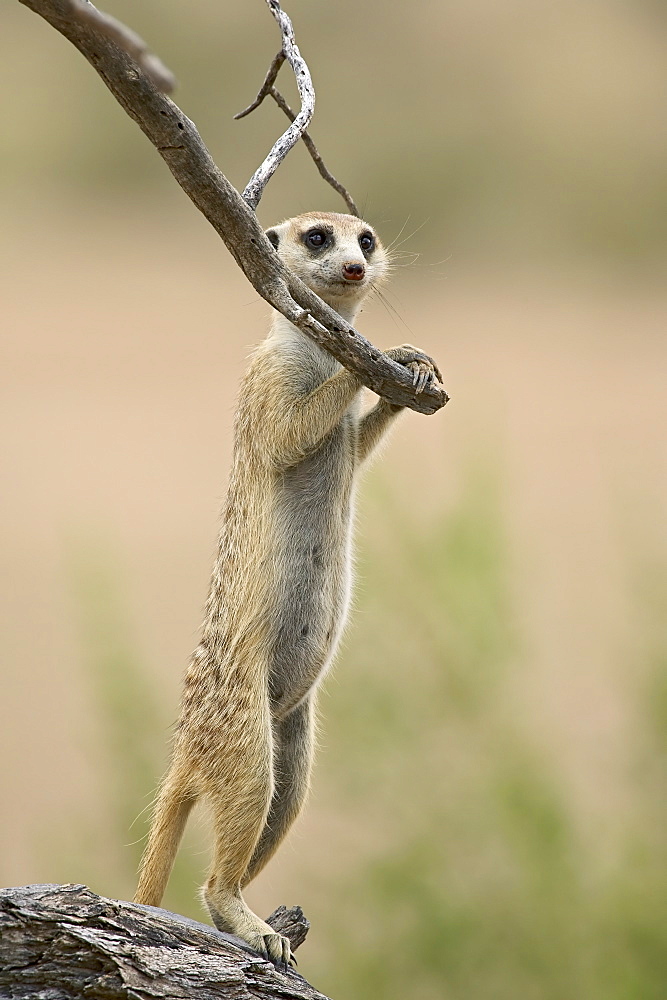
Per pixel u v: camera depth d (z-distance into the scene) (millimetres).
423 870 9688
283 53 6172
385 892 9680
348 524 7945
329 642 7812
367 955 9633
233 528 7660
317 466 7727
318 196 32719
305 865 10289
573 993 9484
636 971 9359
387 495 10211
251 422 7625
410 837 9789
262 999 5695
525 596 11023
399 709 9906
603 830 10047
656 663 10250
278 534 7602
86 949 5422
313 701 8047
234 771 7258
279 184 32969
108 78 4996
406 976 9609
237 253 5562
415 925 9680
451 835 9781
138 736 9914
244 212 5422
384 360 6074
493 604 10102
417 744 9930
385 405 7965
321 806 10906
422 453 13477
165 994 5477
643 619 10617
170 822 7465
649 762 10109
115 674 10008
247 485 7633
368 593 10031
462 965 9547
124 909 5645
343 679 9984
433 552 10086
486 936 9602
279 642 7645
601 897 9617
